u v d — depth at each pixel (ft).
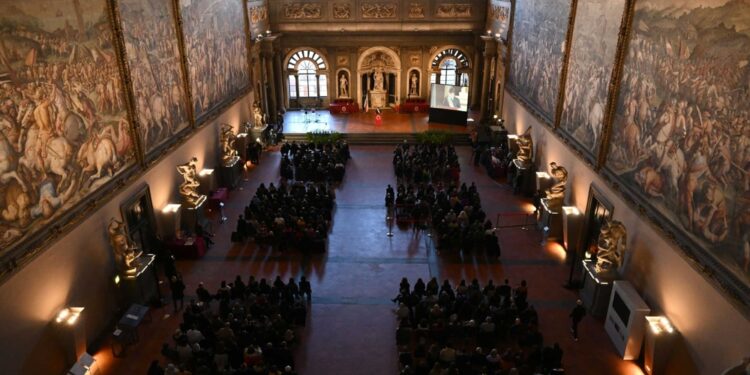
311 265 55.26
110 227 43.21
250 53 90.63
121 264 44.83
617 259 44.47
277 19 104.32
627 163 45.06
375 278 52.95
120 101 45.93
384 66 112.88
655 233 39.68
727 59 31.55
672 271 37.22
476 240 56.44
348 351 42.50
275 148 93.56
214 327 41.68
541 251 58.39
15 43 32.30
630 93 44.52
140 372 40.09
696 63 34.81
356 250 58.34
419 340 41.01
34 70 34.12
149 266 48.37
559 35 63.05
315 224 58.44
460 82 114.52
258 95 97.55
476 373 36.91
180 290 47.03
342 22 104.53
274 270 54.24
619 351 41.78
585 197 54.60
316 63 112.37
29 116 33.65
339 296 49.90
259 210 60.70
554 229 59.77
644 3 42.06
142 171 49.85
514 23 86.38
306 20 104.47
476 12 104.17
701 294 33.60
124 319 41.78
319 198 65.72
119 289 45.55
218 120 74.38
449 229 57.41
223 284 46.16
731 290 30.35
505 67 91.50
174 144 57.57
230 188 74.90
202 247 57.16
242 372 36.11
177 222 56.18
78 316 37.27
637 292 42.16
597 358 41.57
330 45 108.27
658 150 39.63
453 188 67.77
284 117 109.70
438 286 51.08
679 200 36.60
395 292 50.72
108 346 42.45
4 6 31.27
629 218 44.21
